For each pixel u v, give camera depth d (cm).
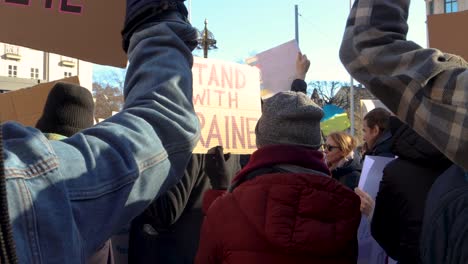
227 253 177
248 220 176
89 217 90
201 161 286
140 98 109
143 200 102
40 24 164
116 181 94
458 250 130
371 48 116
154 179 102
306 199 172
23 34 163
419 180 191
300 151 191
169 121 107
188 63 122
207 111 304
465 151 101
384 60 113
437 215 141
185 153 110
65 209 84
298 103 196
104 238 94
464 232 129
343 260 176
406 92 108
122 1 168
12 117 346
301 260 169
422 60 107
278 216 170
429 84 105
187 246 269
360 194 245
